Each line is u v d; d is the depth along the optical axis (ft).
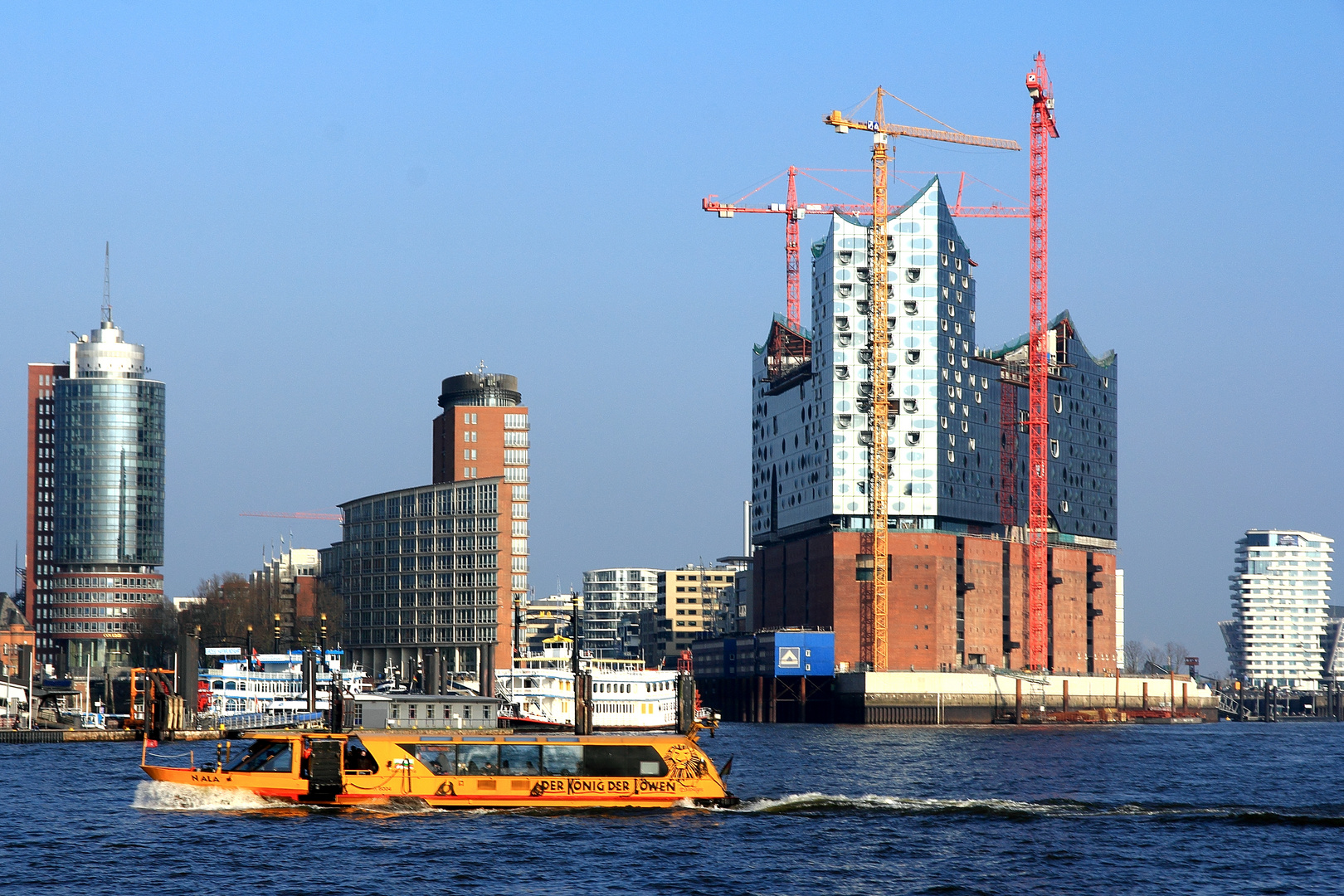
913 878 383.86
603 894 360.89
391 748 467.11
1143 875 390.63
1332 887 378.32
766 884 373.81
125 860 392.68
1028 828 460.55
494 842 418.10
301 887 362.33
